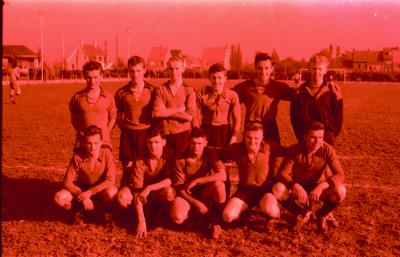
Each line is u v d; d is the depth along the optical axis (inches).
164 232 229.0
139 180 233.5
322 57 244.4
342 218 250.7
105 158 240.1
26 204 274.7
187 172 232.4
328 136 248.7
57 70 2962.6
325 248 209.8
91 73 248.1
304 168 228.8
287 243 216.2
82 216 240.7
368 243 215.0
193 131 227.3
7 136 528.1
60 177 341.4
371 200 283.6
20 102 998.4
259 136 220.5
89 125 252.4
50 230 231.5
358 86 2124.8
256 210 260.8
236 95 257.1
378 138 538.9
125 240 218.4
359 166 383.9
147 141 227.5
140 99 257.9
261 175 229.5
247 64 3710.6
